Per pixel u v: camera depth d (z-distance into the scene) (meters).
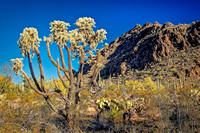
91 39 5.52
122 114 7.19
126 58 97.56
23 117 4.92
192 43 74.06
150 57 80.06
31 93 8.70
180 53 71.81
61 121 5.58
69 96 5.43
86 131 5.43
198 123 4.46
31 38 5.08
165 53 76.38
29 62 5.34
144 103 8.33
